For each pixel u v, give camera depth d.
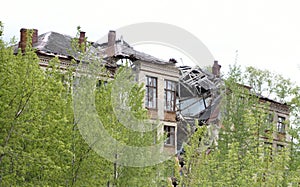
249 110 30.92
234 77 33.09
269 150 24.36
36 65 17.97
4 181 16.72
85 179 18.69
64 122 17.77
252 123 27.86
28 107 16.89
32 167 17.31
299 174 24.98
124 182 19.89
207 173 21.91
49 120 17.31
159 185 21.52
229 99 30.92
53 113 17.47
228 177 21.61
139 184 20.12
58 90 17.98
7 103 16.86
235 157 22.75
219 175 21.91
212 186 21.64
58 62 20.25
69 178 18.44
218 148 27.77
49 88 17.48
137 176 20.19
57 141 17.23
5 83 17.00
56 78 19.39
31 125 16.81
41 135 17.59
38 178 17.73
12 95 16.92
